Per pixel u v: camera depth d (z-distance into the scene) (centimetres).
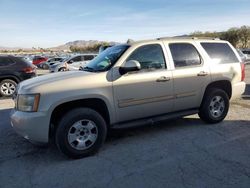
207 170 402
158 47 534
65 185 373
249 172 392
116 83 477
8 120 709
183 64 556
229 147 485
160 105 530
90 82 458
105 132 475
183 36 596
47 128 432
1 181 389
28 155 477
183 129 588
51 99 431
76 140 449
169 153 465
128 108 495
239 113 710
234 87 627
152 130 586
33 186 373
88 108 461
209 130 577
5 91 1114
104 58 525
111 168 418
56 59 3384
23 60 1156
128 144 512
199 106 592
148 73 509
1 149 506
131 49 503
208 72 581
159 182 372
